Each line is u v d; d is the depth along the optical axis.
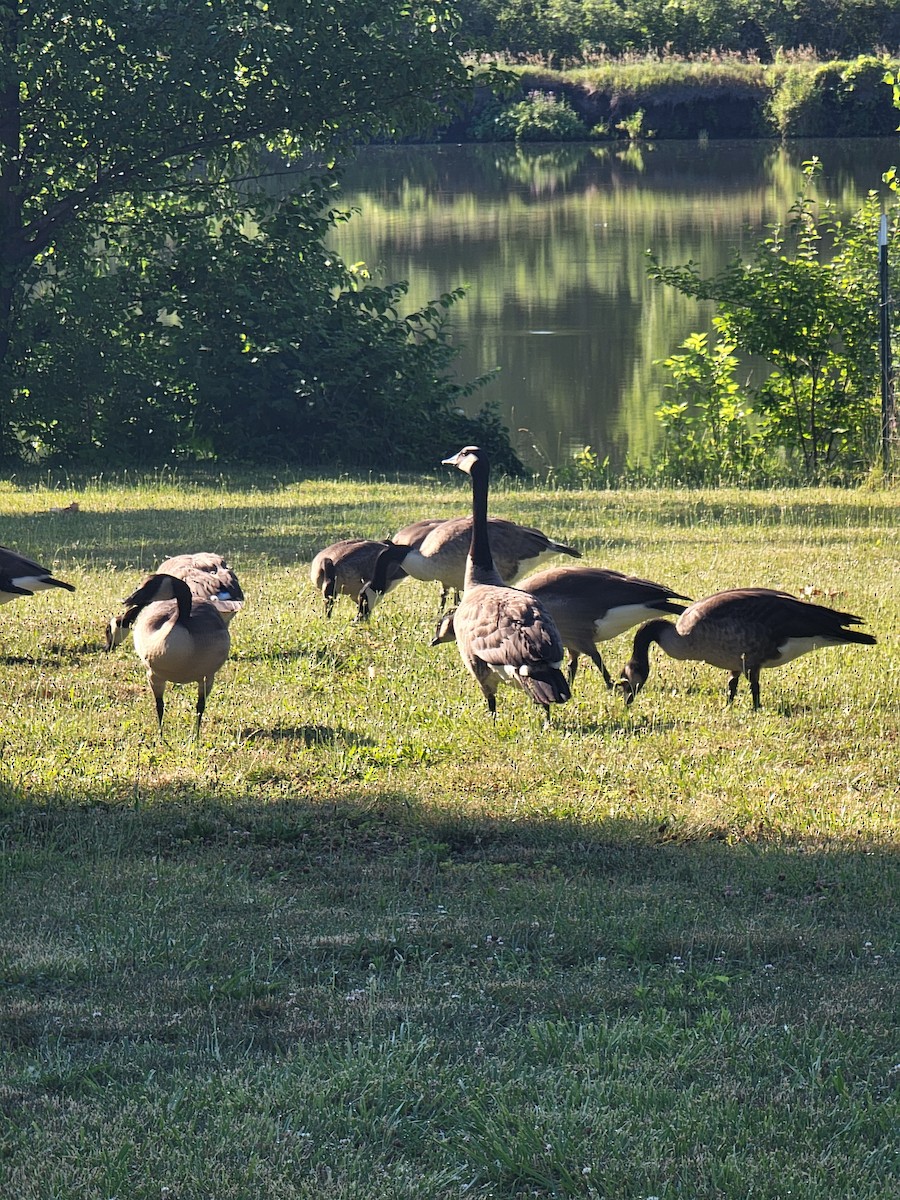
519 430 34.31
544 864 9.52
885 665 14.08
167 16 33.81
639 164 76.56
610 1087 6.29
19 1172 5.69
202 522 23.39
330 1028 7.05
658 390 37.03
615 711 12.96
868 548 19.80
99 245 47.12
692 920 8.43
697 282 32.03
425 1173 5.74
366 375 33.84
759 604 12.49
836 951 8.04
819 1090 6.29
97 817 10.41
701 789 10.89
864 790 10.91
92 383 33.47
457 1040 6.88
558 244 55.28
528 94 86.94
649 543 20.52
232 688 13.71
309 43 34.00
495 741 12.09
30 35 32.12
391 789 10.92
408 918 8.49
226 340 34.19
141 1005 7.31
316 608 16.84
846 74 81.25
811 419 31.72
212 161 36.84
